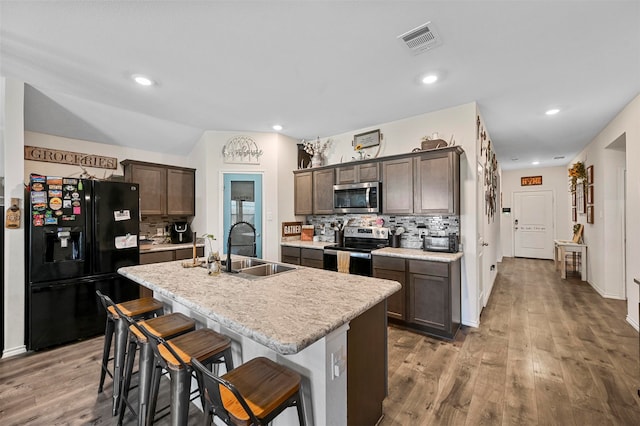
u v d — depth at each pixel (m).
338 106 3.33
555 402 1.91
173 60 2.35
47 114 3.22
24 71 2.54
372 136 4.00
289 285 1.80
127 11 1.78
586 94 3.02
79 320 2.92
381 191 3.66
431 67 2.47
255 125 4.05
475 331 3.08
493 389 2.06
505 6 1.74
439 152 3.18
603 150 4.24
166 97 3.09
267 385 1.21
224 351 1.51
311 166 4.58
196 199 4.50
